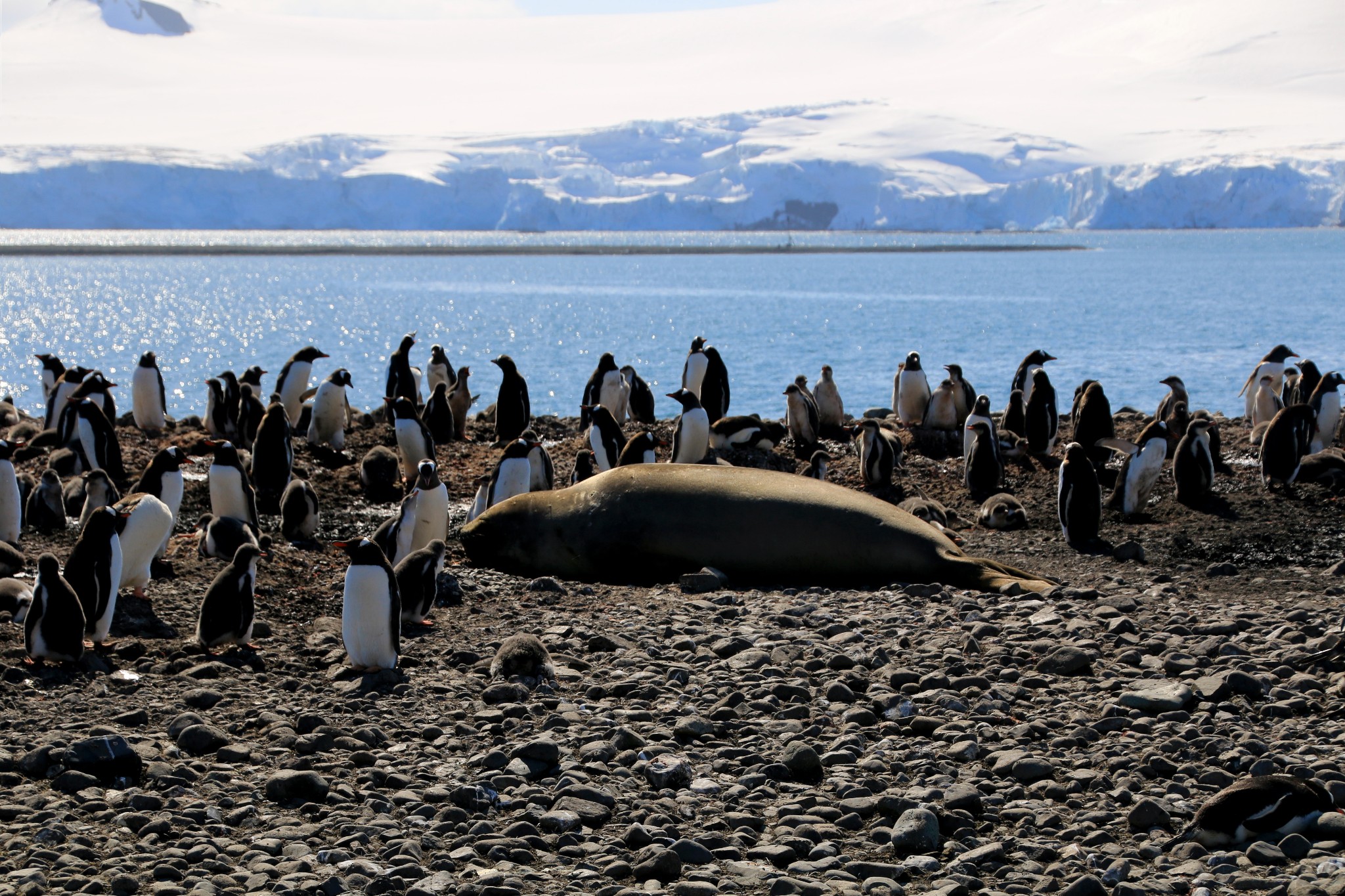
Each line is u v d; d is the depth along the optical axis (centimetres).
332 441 2120
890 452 1912
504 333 6431
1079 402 2327
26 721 906
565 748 889
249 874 700
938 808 790
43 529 1545
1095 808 809
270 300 9012
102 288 10369
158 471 1438
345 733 905
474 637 1166
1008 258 17050
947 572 1388
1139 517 1777
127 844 732
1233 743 896
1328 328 6356
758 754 889
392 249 17675
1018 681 1048
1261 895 681
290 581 1349
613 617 1240
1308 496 1844
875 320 7069
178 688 1003
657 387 4303
